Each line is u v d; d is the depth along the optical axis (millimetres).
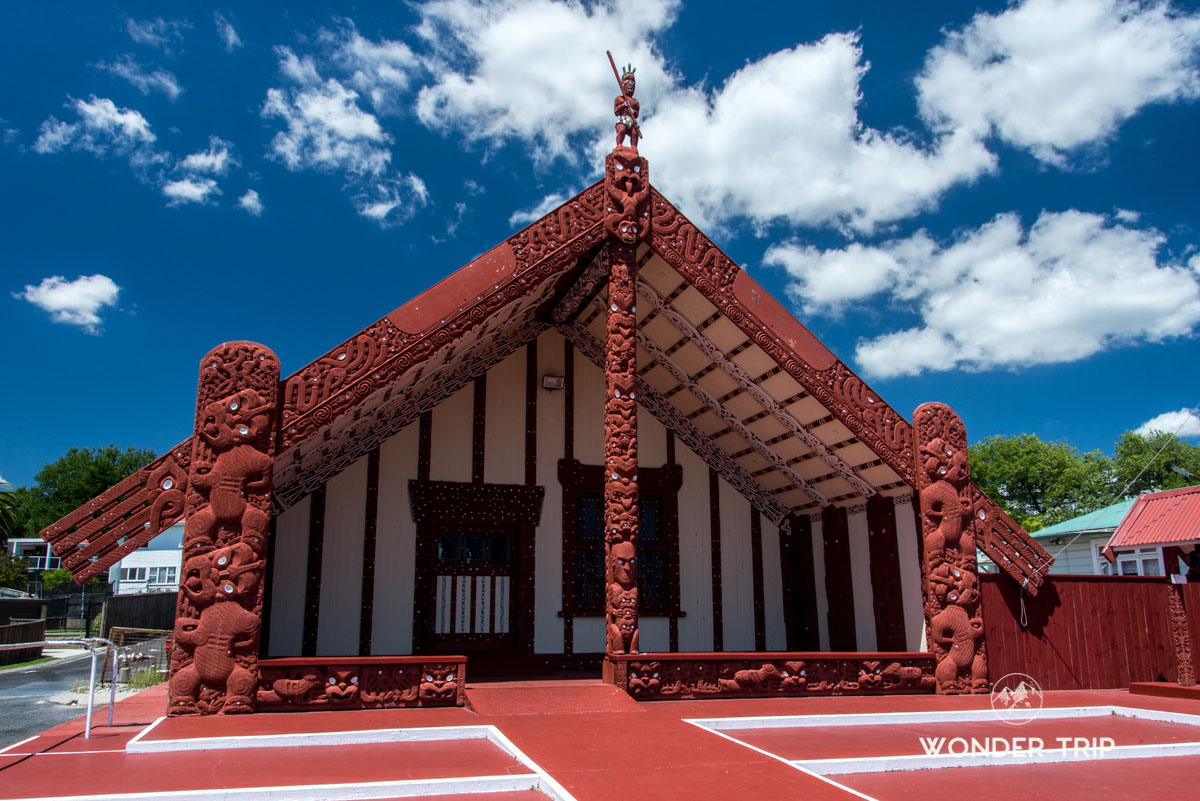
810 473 12047
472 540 11875
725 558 12930
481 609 11656
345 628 10727
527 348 12578
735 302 9773
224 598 6770
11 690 11844
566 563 12000
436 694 7281
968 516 9969
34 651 19375
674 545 12703
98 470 65625
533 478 12125
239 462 7023
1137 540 12023
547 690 7879
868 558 11367
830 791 4543
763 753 5543
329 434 9234
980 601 9758
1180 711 8188
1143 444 41375
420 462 11602
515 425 12227
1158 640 10789
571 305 11695
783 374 10289
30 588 44062
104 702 9836
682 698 8203
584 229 9133
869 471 10828
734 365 10914
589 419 12625
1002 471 44750
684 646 12398
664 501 12883
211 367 7141
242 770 4914
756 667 8570
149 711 7988
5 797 4141
